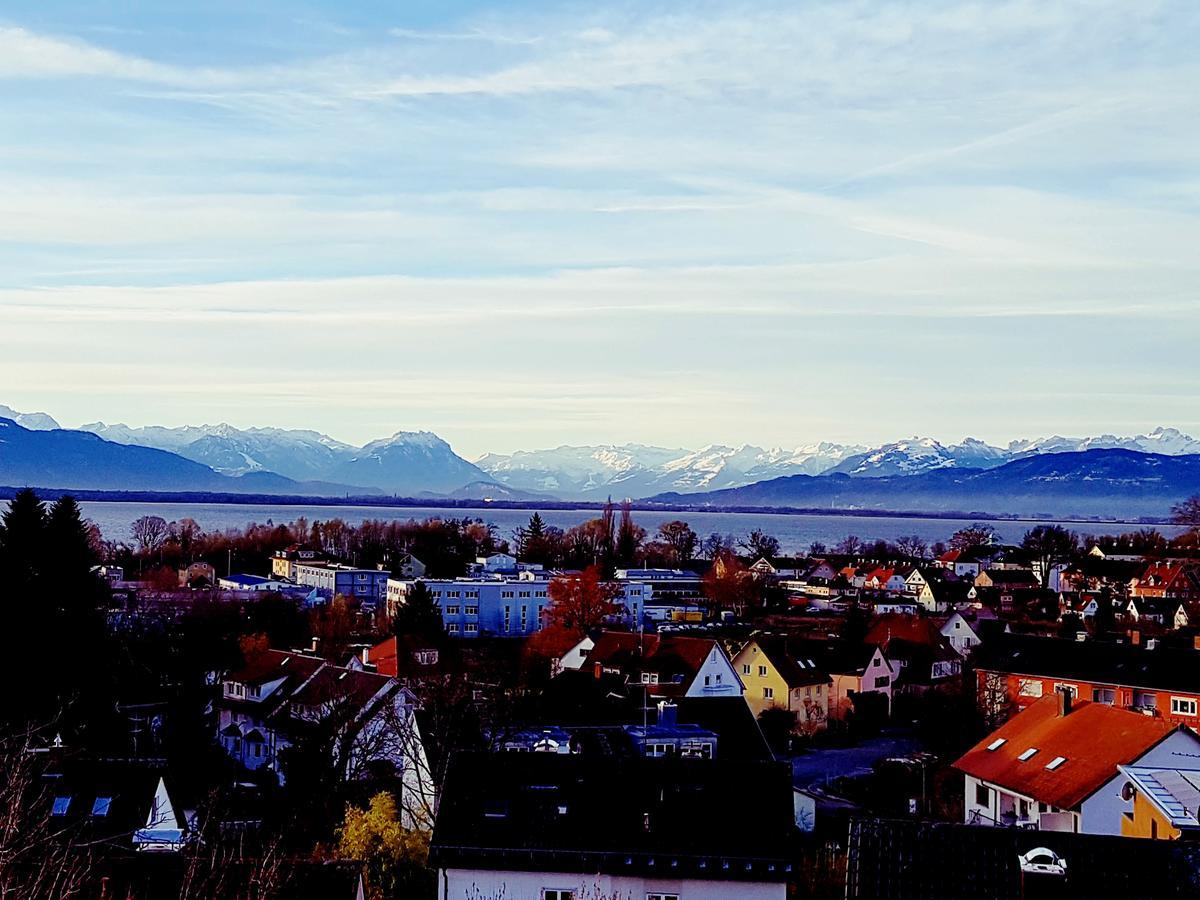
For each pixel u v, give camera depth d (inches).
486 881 1822.1
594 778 1956.2
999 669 4399.6
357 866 1624.0
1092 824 2314.2
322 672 4001.0
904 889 1583.4
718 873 1808.6
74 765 2230.6
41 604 3422.7
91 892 1393.9
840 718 4746.6
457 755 1994.3
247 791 3058.6
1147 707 3983.8
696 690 4160.9
